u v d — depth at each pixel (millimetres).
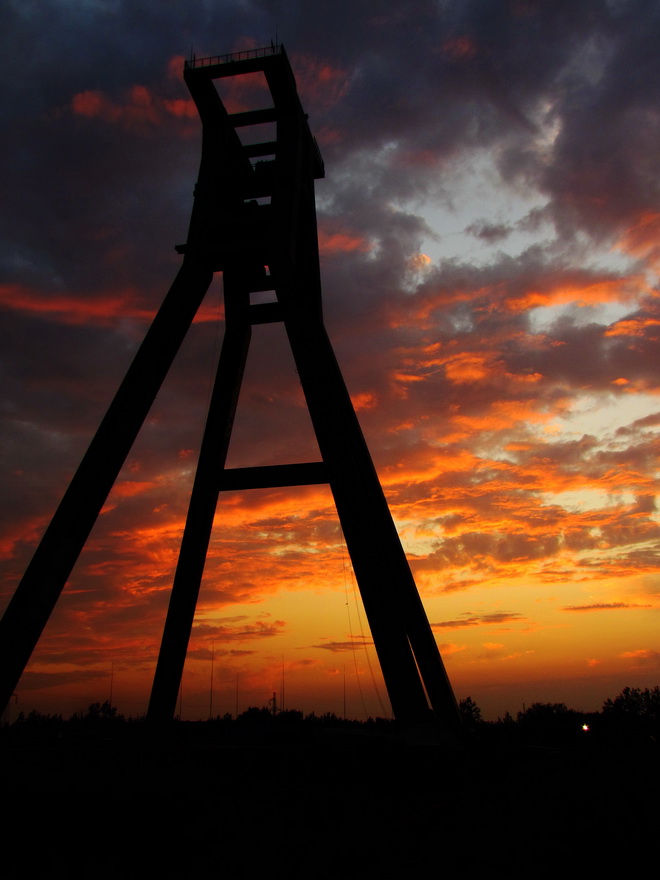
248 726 37438
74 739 36812
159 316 37781
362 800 22688
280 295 39281
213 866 14930
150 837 16938
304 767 27641
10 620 30453
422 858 14805
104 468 33656
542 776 28156
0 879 14352
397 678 35625
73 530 32469
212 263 40844
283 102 42688
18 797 19703
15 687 30203
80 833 17281
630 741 44062
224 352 46750
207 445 44844
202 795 21031
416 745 29594
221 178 41781
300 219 44125
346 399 42688
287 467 41562
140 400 35531
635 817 16469
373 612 36688
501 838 16125
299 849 15969
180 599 44062
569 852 14547
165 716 42406
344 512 38406
